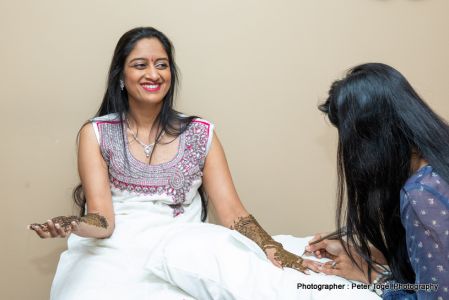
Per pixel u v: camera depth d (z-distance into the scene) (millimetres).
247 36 1757
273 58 1784
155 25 1709
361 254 1242
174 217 1517
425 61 1854
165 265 1221
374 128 1089
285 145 1858
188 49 1741
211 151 1614
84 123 1657
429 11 1818
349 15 1786
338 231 1307
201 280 1189
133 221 1441
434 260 1010
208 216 1822
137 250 1378
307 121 1845
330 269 1301
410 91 1114
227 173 1625
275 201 1898
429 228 1011
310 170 1889
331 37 1793
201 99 1786
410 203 1036
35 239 1819
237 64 1773
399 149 1084
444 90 1885
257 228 1505
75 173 1790
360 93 1099
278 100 1818
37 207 1799
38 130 1745
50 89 1720
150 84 1516
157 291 1262
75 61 1708
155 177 1524
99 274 1326
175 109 1776
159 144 1574
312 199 1913
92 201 1469
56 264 1844
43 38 1682
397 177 1096
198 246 1236
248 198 1886
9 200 1781
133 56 1503
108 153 1524
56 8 1666
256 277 1183
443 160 1052
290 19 1764
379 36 1814
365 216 1158
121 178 1516
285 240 1652
